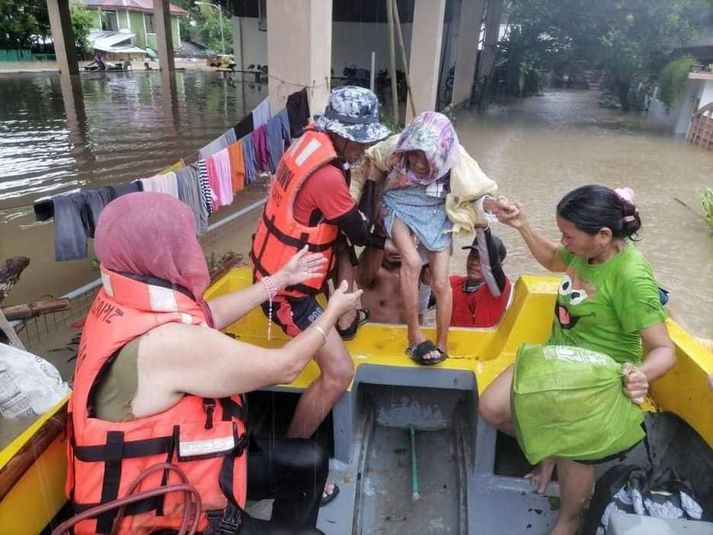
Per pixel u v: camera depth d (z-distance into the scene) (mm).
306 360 1675
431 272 2533
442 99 19000
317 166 2057
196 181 4656
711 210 8141
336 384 2256
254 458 1970
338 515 2262
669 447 2307
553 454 1878
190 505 1487
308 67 7102
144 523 1504
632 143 14773
